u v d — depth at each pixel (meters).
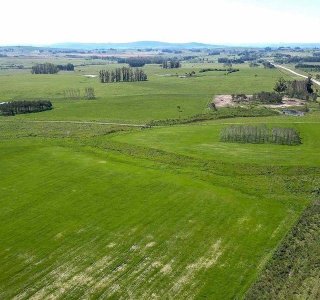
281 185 58.94
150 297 34.62
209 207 51.59
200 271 38.19
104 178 60.81
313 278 37.06
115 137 86.88
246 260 39.97
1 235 44.72
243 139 80.81
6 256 40.66
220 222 47.75
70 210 50.59
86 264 39.41
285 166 65.56
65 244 42.88
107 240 43.75
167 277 37.34
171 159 69.88
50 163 67.38
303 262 39.53
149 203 52.56
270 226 46.88
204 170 64.81
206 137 85.12
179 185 58.25
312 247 42.19
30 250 41.78
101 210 50.62
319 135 85.75
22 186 57.88
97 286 36.12
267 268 38.62
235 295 34.88
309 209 51.03
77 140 83.69
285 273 37.84
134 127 98.75
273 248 42.22
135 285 36.22
